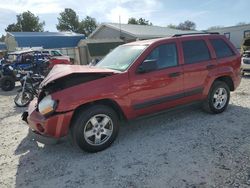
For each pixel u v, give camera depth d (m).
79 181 3.63
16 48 30.77
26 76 8.75
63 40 34.00
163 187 3.34
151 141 4.75
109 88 4.36
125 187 3.40
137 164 3.96
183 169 3.71
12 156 4.61
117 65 4.98
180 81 5.22
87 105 4.31
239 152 4.10
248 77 11.86
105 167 3.94
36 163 4.26
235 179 3.39
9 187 3.64
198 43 5.71
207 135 4.85
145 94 4.77
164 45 5.15
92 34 32.50
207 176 3.50
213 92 5.83
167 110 5.18
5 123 6.77
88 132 4.30
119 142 4.78
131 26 32.00
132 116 4.72
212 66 5.74
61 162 4.21
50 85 4.39
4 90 12.98
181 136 4.89
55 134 4.14
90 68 4.78
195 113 6.14
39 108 4.23
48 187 3.56
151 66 4.61
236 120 5.58
